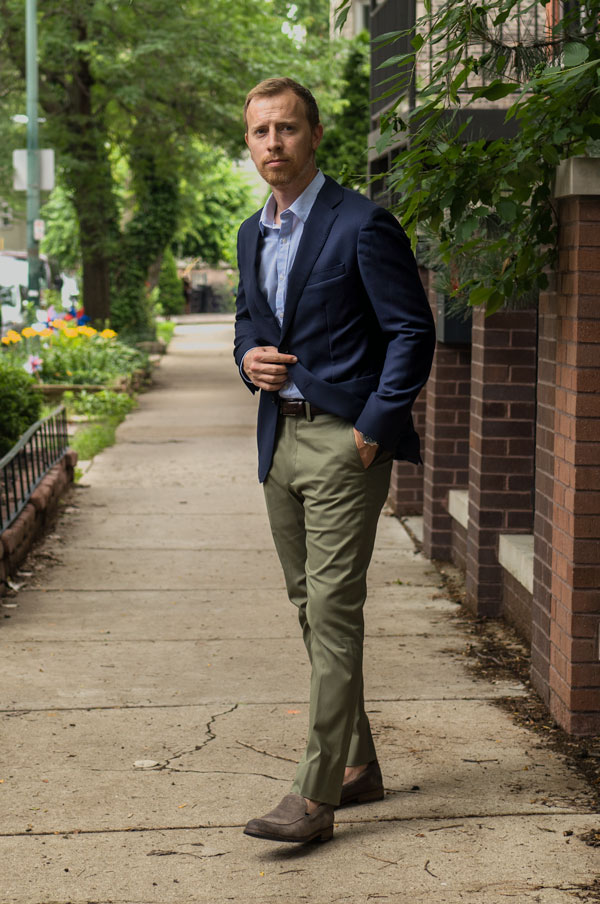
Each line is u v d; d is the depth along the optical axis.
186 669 5.39
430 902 3.16
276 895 3.21
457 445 7.74
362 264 3.40
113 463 12.12
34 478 8.53
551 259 4.52
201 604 6.67
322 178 3.54
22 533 7.46
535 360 6.24
